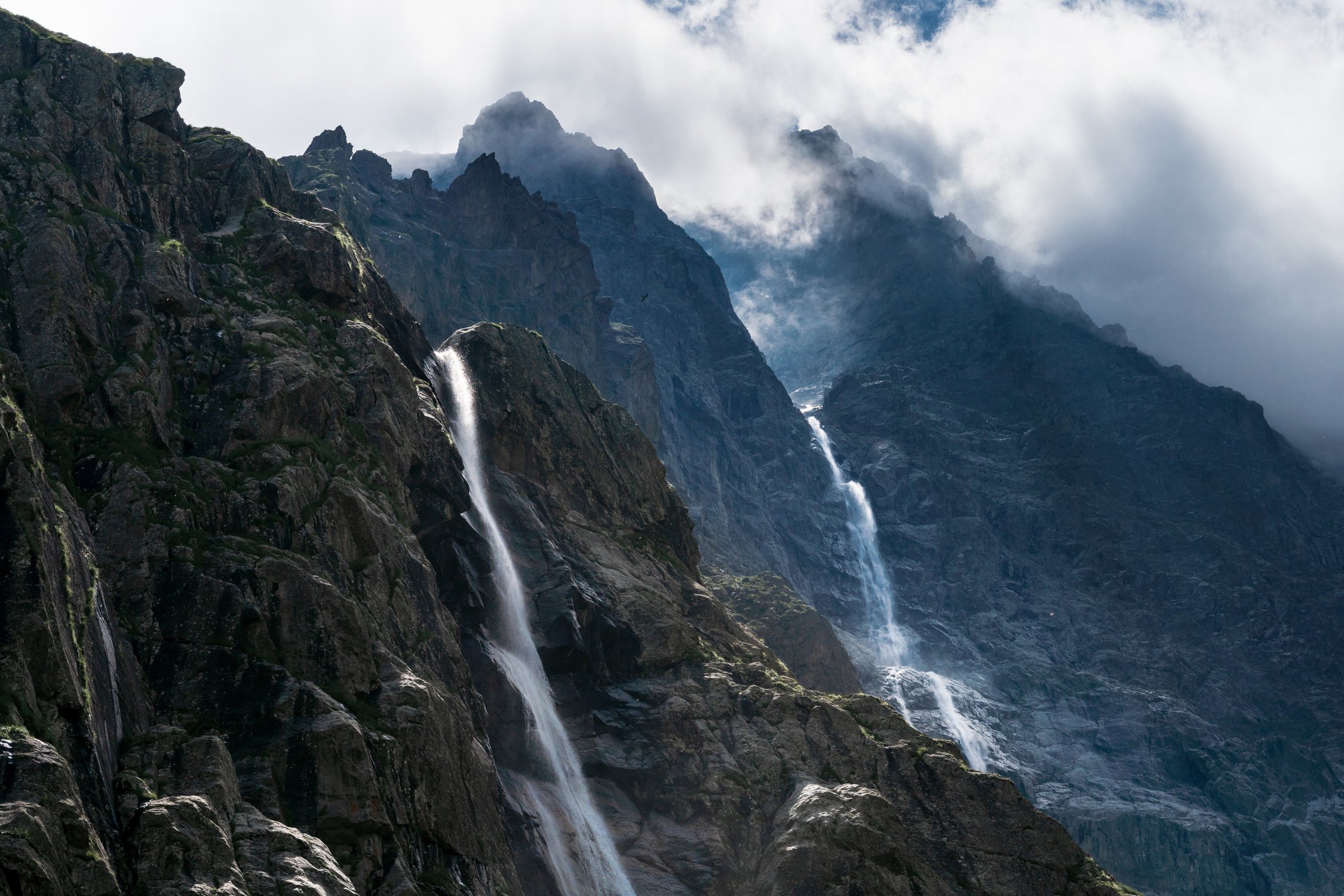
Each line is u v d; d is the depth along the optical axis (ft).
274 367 207.31
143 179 225.15
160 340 199.31
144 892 132.57
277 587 177.27
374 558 199.93
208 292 218.18
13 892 116.47
